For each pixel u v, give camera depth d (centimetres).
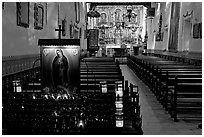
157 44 2375
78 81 481
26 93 475
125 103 452
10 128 409
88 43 2406
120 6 2861
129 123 433
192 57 1309
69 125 409
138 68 1547
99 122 409
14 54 715
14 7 714
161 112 734
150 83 1094
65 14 1374
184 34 1505
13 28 709
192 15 1327
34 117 411
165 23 2047
